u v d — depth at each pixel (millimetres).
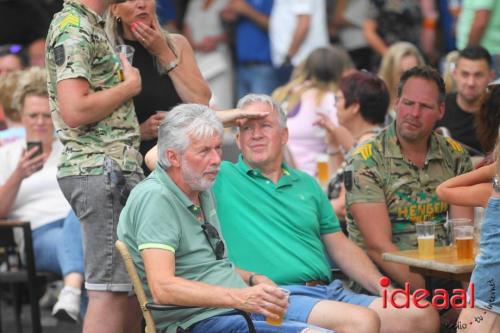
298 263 16047
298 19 32000
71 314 19953
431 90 17328
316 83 24531
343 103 20781
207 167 14266
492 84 17688
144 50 16531
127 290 15266
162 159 14414
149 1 16250
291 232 16203
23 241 20875
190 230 14414
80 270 20172
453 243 16484
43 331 23031
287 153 22438
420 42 31891
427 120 17328
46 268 21422
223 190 16234
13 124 22938
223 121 15992
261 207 16219
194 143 14219
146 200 14188
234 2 33031
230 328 14133
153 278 13797
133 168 15289
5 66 26656
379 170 17516
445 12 32125
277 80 32906
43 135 21891
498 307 14023
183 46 16938
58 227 21531
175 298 13602
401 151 17625
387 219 17469
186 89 16734
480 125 17641
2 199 20922
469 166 17953
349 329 14695
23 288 23734
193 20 34062
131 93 15141
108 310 15289
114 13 16172
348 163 17781
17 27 32469
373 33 32031
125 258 13891
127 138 15328
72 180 15102
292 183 16500
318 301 15172
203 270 14453
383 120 20953
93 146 15086
